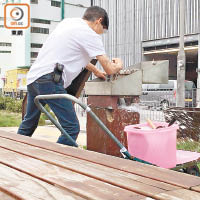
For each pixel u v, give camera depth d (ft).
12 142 7.54
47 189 3.95
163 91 33.71
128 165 5.12
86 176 4.51
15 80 116.88
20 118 39.11
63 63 10.14
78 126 10.44
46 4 240.12
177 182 4.13
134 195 3.66
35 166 5.16
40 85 10.12
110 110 11.05
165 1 131.95
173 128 8.89
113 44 156.46
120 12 152.66
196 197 3.56
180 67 39.63
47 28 242.17
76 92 12.34
